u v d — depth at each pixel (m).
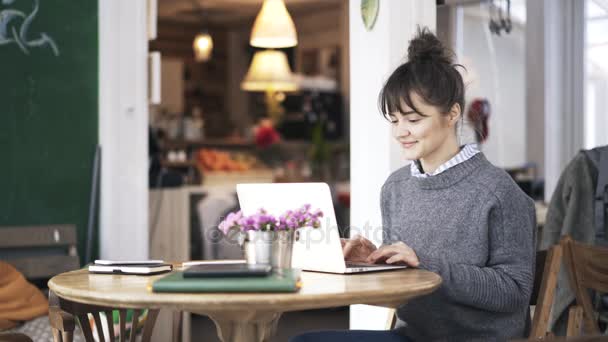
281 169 8.85
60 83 4.73
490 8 5.73
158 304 1.78
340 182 8.56
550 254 2.41
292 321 6.03
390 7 3.83
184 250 5.94
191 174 8.03
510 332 2.36
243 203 2.42
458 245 2.38
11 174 4.58
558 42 6.28
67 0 4.73
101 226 4.84
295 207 2.31
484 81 6.05
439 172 2.43
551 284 2.40
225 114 10.80
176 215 5.89
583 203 3.79
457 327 2.38
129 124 4.83
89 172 4.82
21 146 4.61
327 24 9.82
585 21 6.16
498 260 2.34
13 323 3.69
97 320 2.49
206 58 8.92
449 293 2.27
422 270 2.29
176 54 10.48
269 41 5.69
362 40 3.99
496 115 6.27
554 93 6.35
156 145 5.83
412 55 2.43
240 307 1.76
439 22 5.31
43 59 4.67
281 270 2.02
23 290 3.89
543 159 6.44
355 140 4.05
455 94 2.36
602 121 6.11
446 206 2.41
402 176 2.61
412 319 2.45
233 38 10.88
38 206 4.67
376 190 3.94
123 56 4.80
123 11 4.78
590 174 3.80
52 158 4.71
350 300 1.85
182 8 9.36
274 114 9.92
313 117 9.67
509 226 2.33
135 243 4.85
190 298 1.77
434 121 2.36
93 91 4.83
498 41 6.08
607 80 6.05
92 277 2.20
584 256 2.86
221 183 8.11
